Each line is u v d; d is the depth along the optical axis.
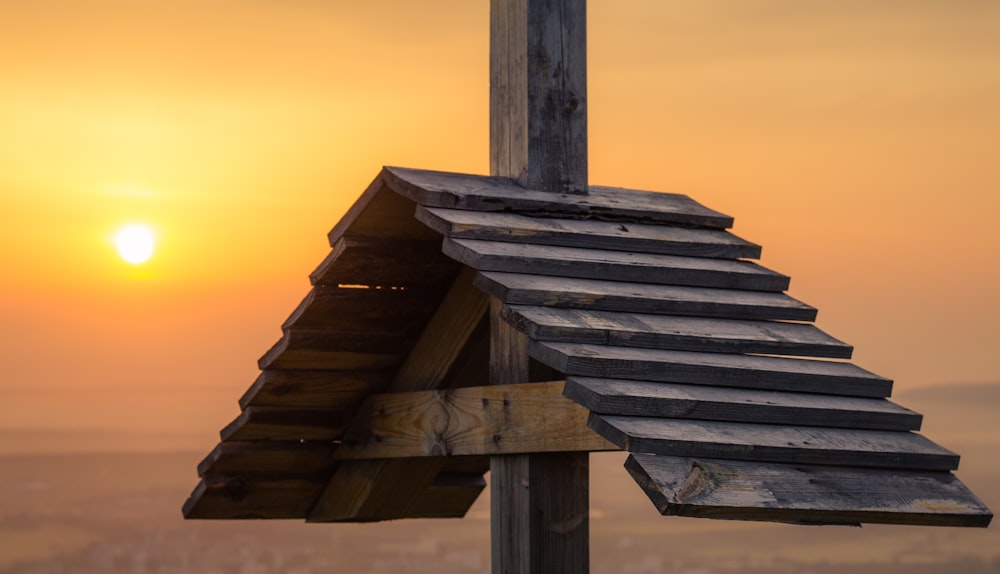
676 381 4.32
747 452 4.01
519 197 5.15
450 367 5.79
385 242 5.48
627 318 4.64
